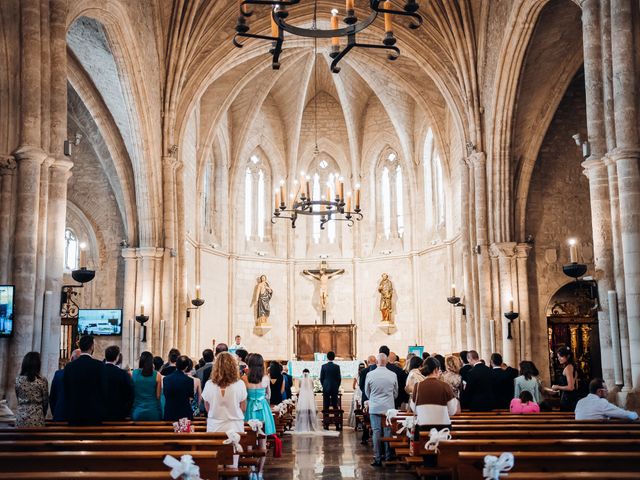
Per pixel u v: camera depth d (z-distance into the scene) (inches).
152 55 924.0
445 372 494.3
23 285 526.9
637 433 329.4
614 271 522.6
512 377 494.9
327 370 791.1
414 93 1178.0
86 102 934.4
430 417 378.9
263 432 434.0
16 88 551.5
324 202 937.5
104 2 737.0
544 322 906.7
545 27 824.3
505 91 872.9
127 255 954.1
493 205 913.5
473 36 951.6
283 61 1221.7
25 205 535.8
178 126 989.2
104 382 391.5
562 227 926.4
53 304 549.0
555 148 943.7
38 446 292.7
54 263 557.0
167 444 299.0
